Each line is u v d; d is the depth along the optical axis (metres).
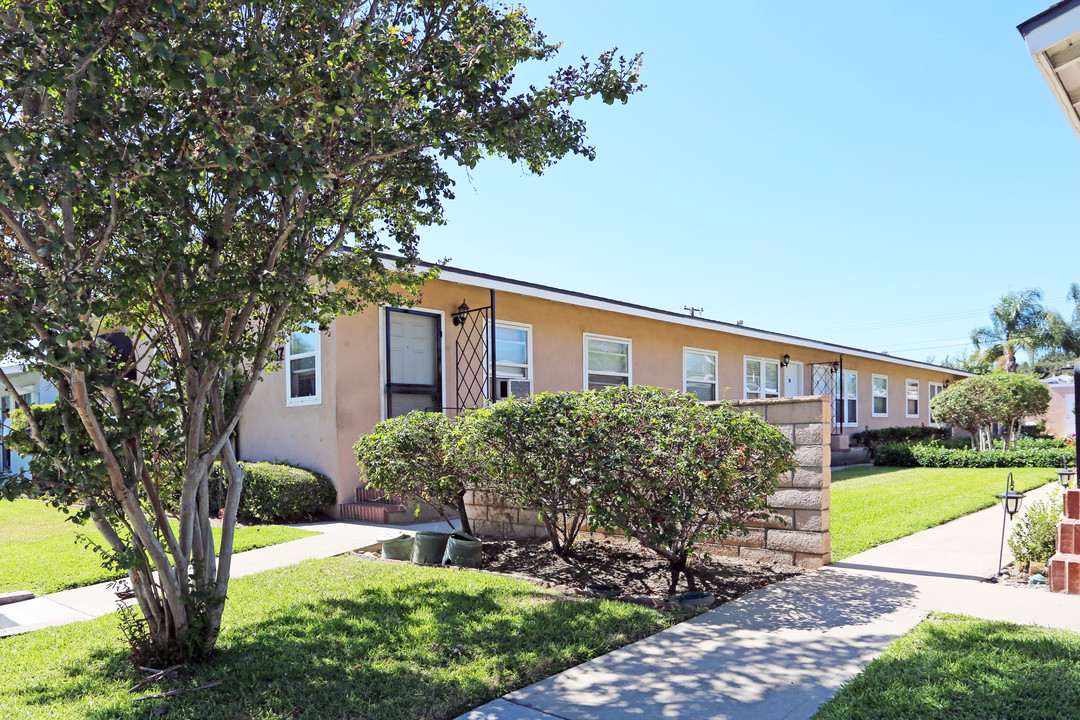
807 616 4.82
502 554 7.46
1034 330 41.97
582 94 4.45
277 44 3.71
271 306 4.44
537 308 13.59
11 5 3.19
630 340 15.63
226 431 4.20
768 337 19.34
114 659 4.26
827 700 3.37
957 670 3.57
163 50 2.81
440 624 4.70
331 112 3.60
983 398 18.20
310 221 4.07
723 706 3.35
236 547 8.04
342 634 4.54
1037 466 16.02
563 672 3.88
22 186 2.70
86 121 3.17
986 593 5.28
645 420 5.64
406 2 4.45
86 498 3.72
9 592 6.11
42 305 3.01
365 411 10.91
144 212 3.44
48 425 3.52
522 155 4.70
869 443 21.55
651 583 6.08
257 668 3.94
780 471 5.77
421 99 4.33
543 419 5.91
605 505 5.45
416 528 9.62
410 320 11.63
